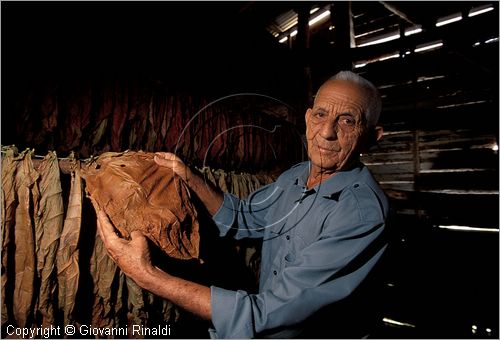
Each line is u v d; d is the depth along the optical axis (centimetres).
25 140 160
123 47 211
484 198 321
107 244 110
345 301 126
